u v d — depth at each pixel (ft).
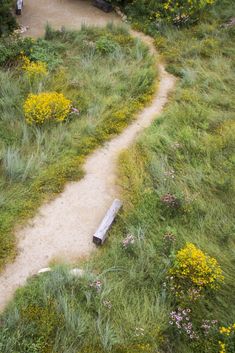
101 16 47.52
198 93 35.94
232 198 26.37
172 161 29.12
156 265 22.36
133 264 22.26
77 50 39.50
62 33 41.60
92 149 29.60
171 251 22.38
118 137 31.04
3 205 24.58
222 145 30.35
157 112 34.06
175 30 44.55
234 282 21.70
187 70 38.22
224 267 22.41
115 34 42.93
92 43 39.99
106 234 23.93
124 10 47.75
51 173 26.96
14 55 36.70
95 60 38.24
